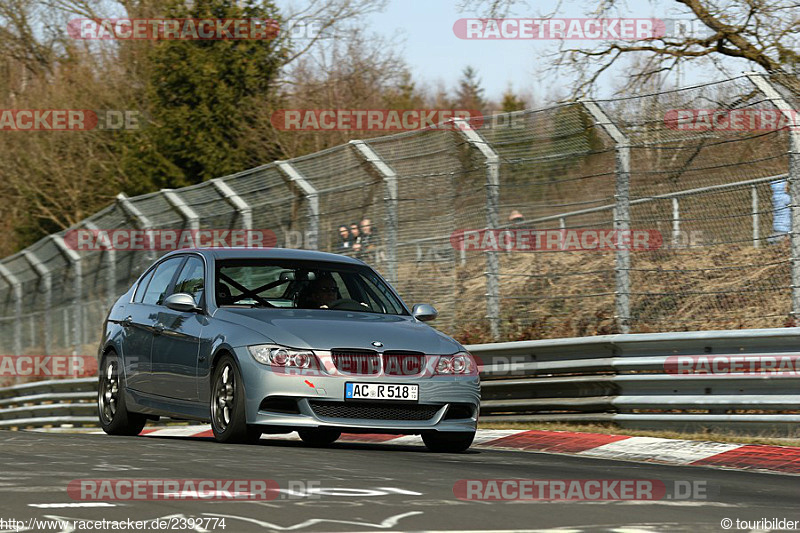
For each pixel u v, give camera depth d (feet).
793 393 97.60
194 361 91.81
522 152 130.93
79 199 335.06
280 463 70.18
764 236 114.73
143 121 329.72
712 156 116.57
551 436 102.12
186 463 68.95
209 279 95.76
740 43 190.29
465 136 135.23
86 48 368.48
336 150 147.02
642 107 120.78
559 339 114.83
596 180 124.36
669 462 88.43
